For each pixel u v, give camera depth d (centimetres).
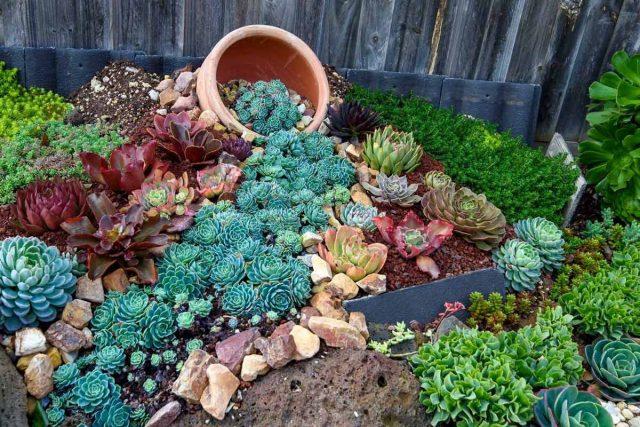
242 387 206
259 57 356
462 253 280
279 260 240
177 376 209
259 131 327
